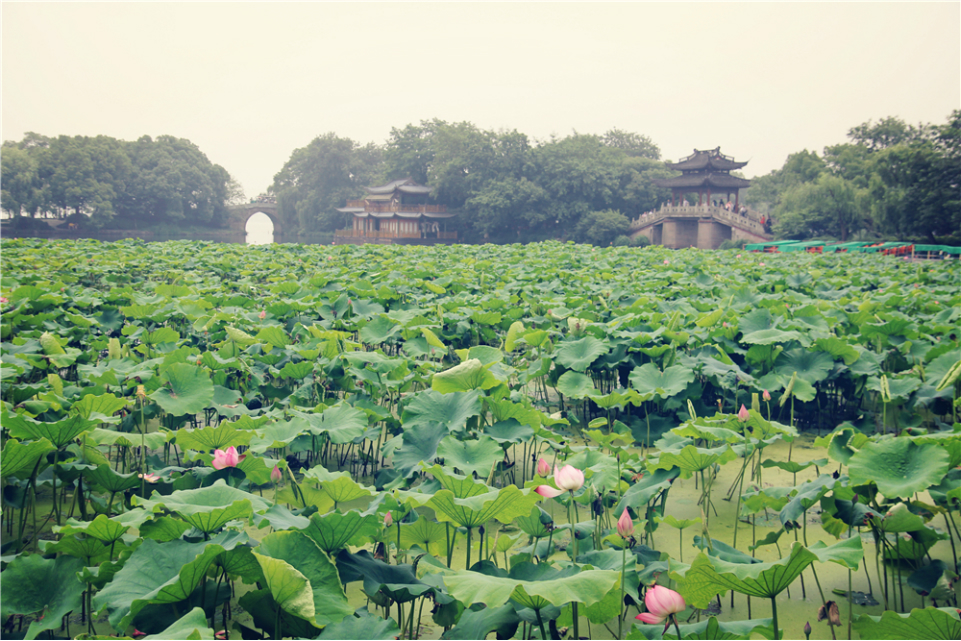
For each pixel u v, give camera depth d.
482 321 10.48
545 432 5.63
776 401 8.21
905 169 43.69
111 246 28.91
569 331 9.54
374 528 3.51
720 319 9.74
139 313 10.26
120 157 82.00
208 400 6.11
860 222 55.03
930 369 7.35
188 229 89.44
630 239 64.19
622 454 4.89
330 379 7.92
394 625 2.85
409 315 10.38
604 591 2.83
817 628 4.05
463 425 5.30
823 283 16.31
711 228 60.22
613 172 70.50
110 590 2.99
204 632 2.53
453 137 68.12
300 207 92.44
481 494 3.73
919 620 2.93
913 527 3.91
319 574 3.13
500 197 63.53
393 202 73.81
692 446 4.55
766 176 88.25
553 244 36.31
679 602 2.90
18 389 5.82
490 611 3.30
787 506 4.56
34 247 26.27
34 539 4.88
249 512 3.48
